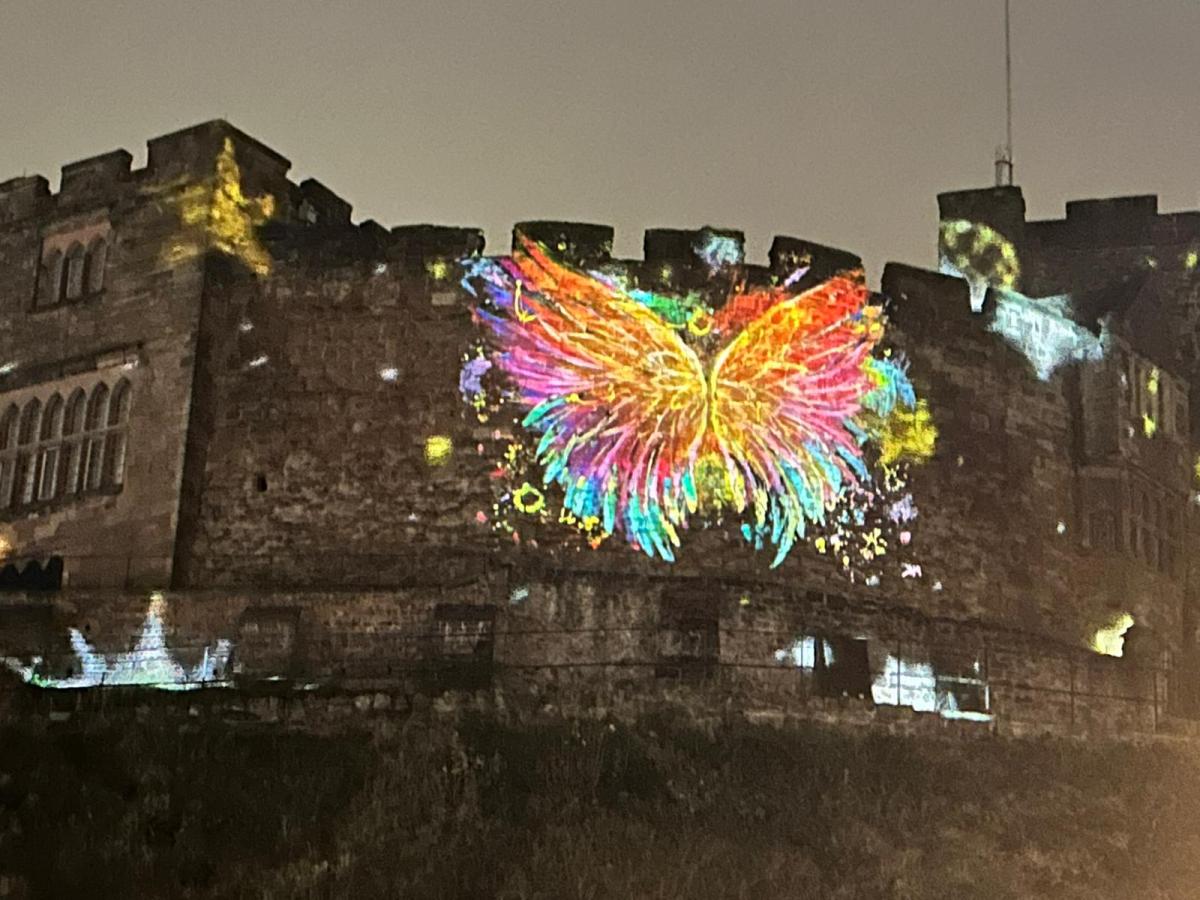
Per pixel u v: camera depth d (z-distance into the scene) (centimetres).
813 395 4516
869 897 3067
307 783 3300
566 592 4059
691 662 4009
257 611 4162
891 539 4562
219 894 2916
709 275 4478
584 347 4403
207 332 4581
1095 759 3997
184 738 3459
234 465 4484
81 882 2930
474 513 4322
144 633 4238
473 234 4519
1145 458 5253
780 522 4384
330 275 4550
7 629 4284
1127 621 5050
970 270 5966
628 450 4344
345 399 4462
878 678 4219
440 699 3575
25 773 3281
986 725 3962
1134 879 3347
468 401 4400
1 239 5006
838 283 4619
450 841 3105
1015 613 4791
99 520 4559
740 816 3319
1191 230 5916
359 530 4372
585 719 3575
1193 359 5809
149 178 4788
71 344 4794
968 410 4822
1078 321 5247
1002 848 3381
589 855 3069
